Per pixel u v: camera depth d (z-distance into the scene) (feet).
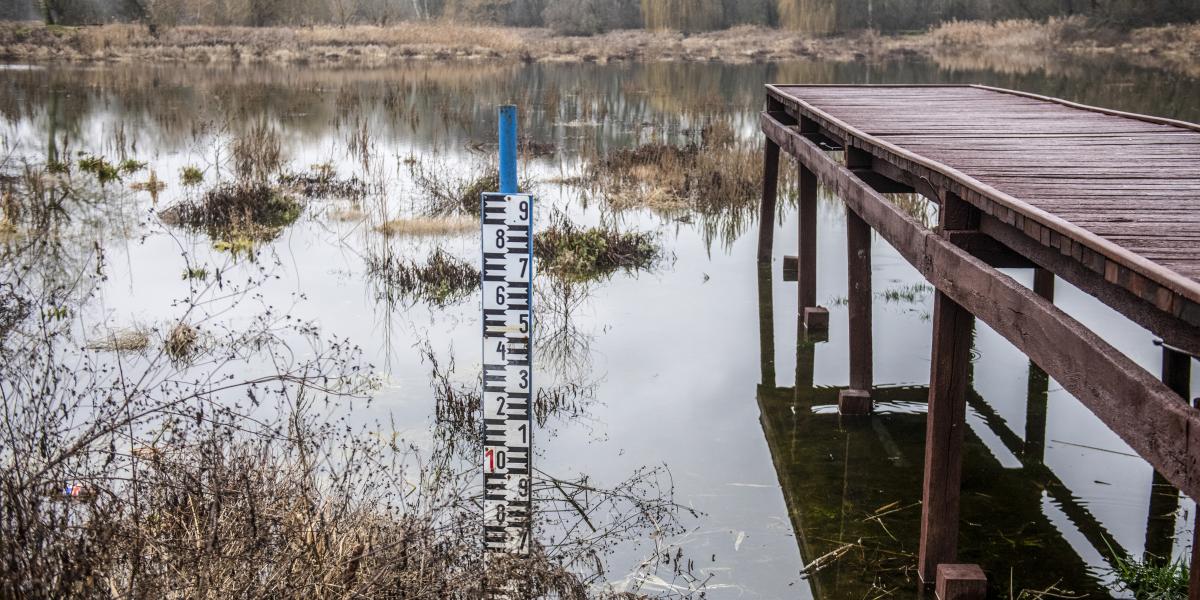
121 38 126.11
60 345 24.70
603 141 61.87
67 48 119.85
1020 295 11.85
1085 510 18.01
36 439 13.41
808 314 28.32
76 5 138.92
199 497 12.39
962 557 16.34
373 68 113.50
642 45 144.05
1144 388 9.22
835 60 126.41
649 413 22.79
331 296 31.12
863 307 22.75
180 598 10.82
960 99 29.17
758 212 44.16
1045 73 97.81
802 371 25.57
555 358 26.37
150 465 13.61
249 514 11.85
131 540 11.47
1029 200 13.64
